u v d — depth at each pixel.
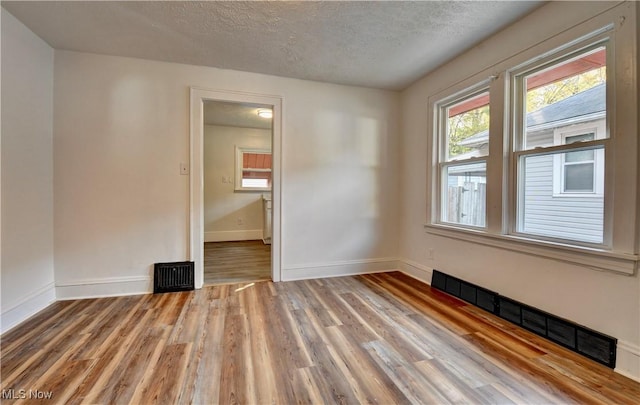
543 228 2.15
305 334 2.05
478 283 2.61
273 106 3.25
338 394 1.44
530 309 2.12
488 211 2.52
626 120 1.61
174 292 2.90
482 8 2.04
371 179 3.66
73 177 2.67
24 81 2.25
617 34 1.63
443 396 1.43
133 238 2.83
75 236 2.68
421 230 3.38
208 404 1.37
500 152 2.40
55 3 1.98
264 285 3.15
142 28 2.29
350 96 3.54
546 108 2.13
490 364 1.70
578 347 1.81
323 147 3.45
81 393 1.43
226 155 5.91
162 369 1.63
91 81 2.70
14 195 2.15
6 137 2.07
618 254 1.62
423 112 3.33
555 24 1.95
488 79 2.49
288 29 2.31
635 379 1.55
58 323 2.19
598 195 1.81
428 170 3.24
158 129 2.88
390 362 1.71
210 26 2.27
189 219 2.96
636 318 1.57
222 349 1.84
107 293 2.77
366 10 2.06
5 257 2.06
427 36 2.43
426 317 2.35
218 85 3.04
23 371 1.60
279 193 3.29
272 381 1.54
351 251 3.60
